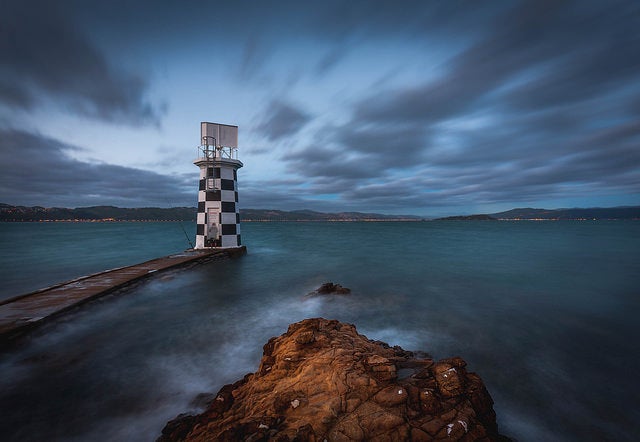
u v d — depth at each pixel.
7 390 7.31
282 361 6.64
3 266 29.25
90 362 8.81
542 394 7.42
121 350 9.68
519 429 6.18
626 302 15.65
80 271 26.53
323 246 48.06
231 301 15.58
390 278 22.02
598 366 8.87
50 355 9.18
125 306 14.29
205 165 30.02
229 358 9.22
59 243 57.84
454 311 14.09
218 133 30.23
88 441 5.72
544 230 107.56
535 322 12.59
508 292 17.80
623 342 10.61
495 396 7.32
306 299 15.88
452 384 5.19
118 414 6.47
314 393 5.16
